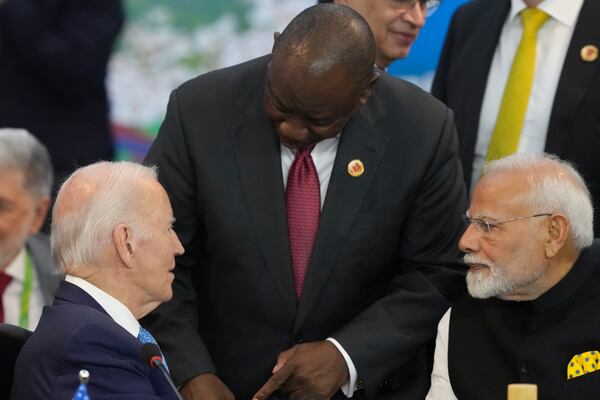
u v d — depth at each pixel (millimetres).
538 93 6855
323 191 5949
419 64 8875
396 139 5926
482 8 7250
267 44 9766
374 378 5871
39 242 7469
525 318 5848
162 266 5258
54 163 8594
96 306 5145
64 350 4891
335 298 5926
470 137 7039
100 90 8781
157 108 9875
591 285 5746
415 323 5980
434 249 6082
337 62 5223
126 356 4965
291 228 5910
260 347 5965
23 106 8531
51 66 8477
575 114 6680
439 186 5973
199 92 6031
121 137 9844
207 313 6117
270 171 5883
